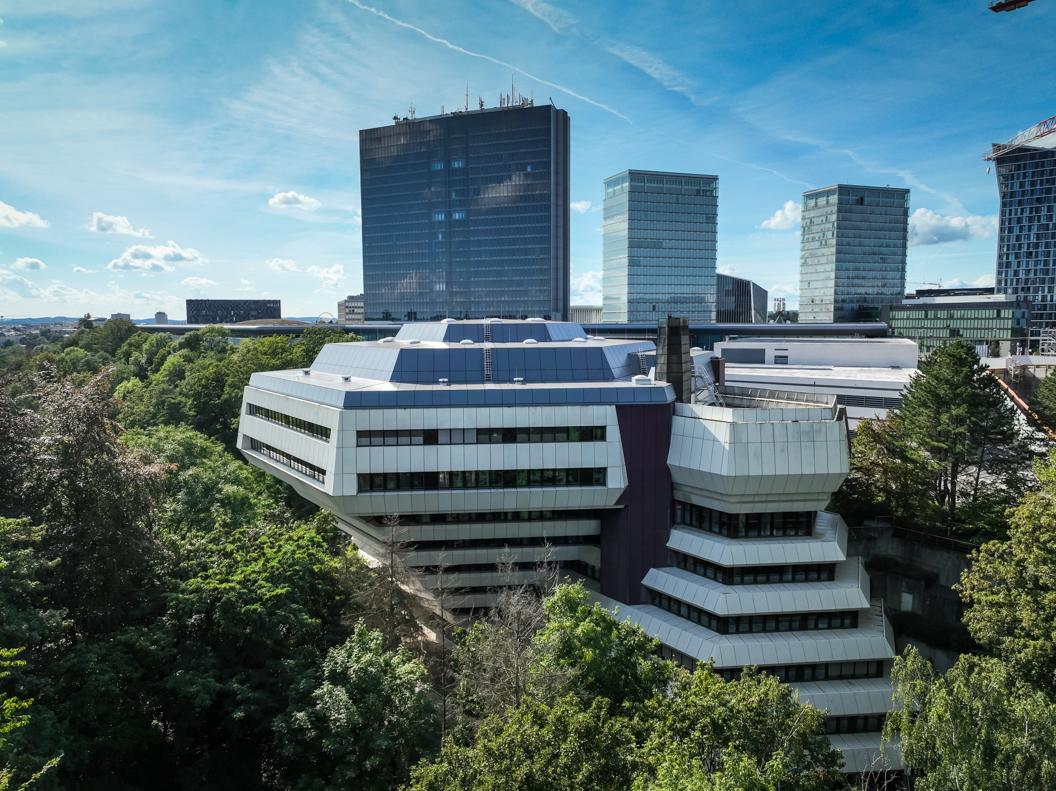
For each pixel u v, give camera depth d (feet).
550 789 86.33
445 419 182.91
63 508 140.46
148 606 140.15
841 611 182.91
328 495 184.03
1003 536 191.11
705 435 180.24
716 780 77.46
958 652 186.70
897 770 163.73
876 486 219.41
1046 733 92.58
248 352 417.69
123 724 126.82
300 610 143.02
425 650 190.70
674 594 186.70
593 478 188.55
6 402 146.92
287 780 135.33
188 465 258.37
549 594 179.52
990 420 199.82
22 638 105.40
